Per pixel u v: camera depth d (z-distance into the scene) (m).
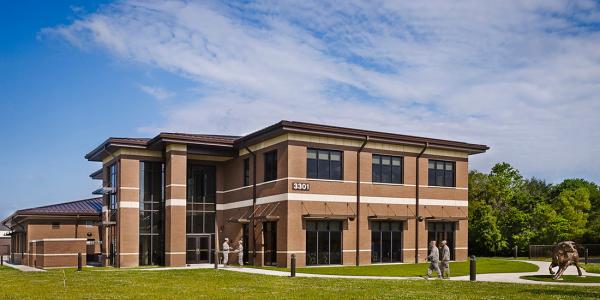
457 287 23.42
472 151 46.12
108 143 41.72
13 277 31.42
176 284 25.81
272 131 37.88
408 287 23.61
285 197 37.03
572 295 20.17
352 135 39.44
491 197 60.22
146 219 42.47
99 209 51.78
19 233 55.53
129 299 20.16
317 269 35.06
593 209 73.31
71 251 42.00
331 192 38.75
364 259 39.69
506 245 57.81
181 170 41.31
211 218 44.50
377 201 40.78
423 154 43.56
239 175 43.06
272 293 21.58
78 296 21.16
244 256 41.81
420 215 42.75
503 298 19.42
